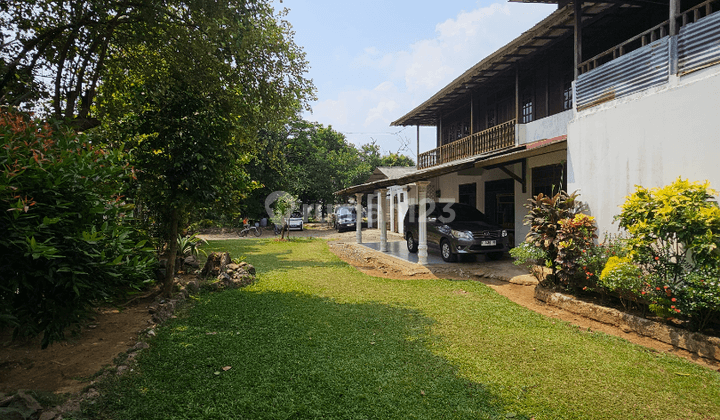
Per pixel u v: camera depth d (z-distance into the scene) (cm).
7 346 441
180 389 352
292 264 1166
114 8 655
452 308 638
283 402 331
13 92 619
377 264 1131
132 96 718
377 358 427
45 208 294
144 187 608
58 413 290
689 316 460
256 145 898
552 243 670
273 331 518
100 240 318
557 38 1054
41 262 295
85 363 402
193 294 734
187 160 604
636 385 365
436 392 351
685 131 510
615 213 626
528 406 328
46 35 653
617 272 504
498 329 529
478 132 1460
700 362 416
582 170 701
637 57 614
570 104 1103
